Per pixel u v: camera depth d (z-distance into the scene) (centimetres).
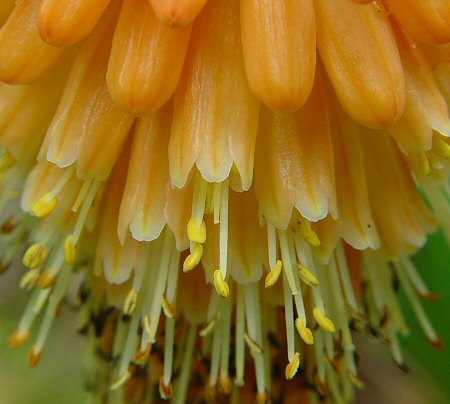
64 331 23
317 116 13
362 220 13
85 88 13
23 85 13
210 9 13
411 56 13
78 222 14
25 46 13
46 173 14
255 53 12
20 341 15
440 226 15
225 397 15
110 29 13
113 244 14
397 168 14
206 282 14
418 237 14
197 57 12
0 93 14
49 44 12
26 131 14
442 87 13
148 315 14
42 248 14
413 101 13
